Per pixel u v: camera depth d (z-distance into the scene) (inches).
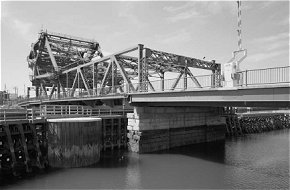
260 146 1566.2
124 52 1529.3
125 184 830.5
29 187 795.4
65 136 995.9
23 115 1151.6
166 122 1418.6
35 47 2910.9
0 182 839.1
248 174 959.6
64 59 2711.6
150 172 962.1
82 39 2800.2
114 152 1282.0
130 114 1332.4
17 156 974.4
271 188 821.2
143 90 1317.7
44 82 2999.5
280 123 2819.9
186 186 824.3
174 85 1391.5
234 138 1955.0
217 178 906.1
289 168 1041.5
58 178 877.2
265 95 765.3
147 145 1301.7
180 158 1190.3
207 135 1699.1
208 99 946.1
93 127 1054.4
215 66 1991.9
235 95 854.5
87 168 994.1
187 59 1784.0
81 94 2065.7
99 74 2258.9
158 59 1593.3
